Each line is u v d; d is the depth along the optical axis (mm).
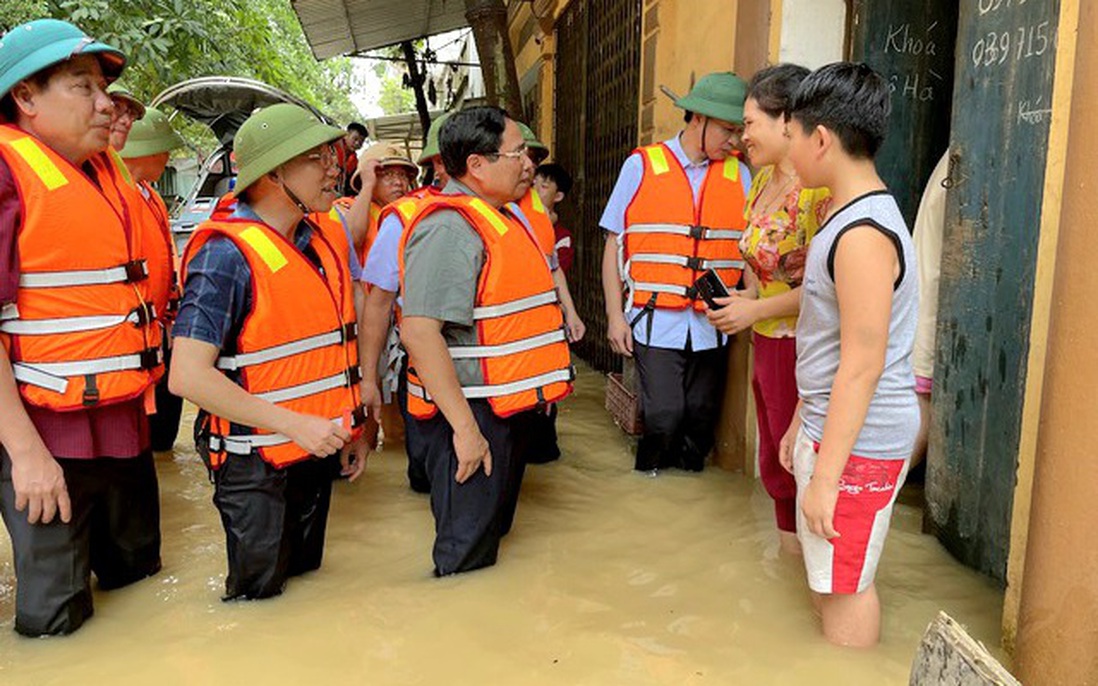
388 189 4613
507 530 3387
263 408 2613
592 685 2336
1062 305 2029
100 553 2932
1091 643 2006
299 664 2469
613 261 4266
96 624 2740
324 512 3121
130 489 2922
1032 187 2693
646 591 2918
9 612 2855
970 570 3064
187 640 2611
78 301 2508
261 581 2871
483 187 3047
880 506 2338
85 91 2479
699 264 3941
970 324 3029
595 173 7371
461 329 2977
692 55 4656
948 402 3184
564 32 8766
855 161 2238
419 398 3055
